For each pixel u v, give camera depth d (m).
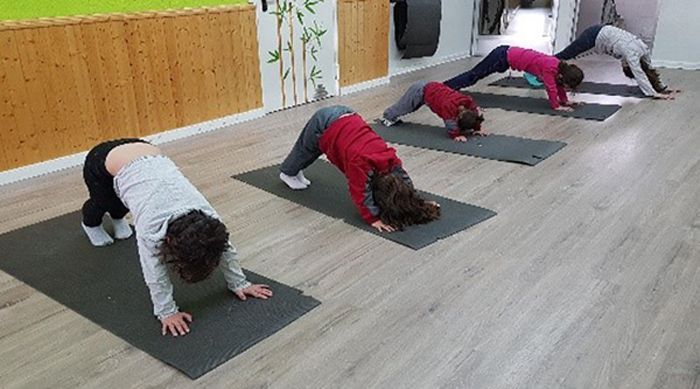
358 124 2.63
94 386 1.65
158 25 3.77
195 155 3.69
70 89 3.41
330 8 5.04
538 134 3.98
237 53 4.34
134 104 3.76
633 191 2.97
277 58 4.69
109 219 2.72
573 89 4.72
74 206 2.93
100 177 2.18
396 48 6.29
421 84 4.09
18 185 3.23
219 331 1.87
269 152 3.75
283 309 1.99
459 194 2.97
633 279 2.16
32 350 1.81
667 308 1.98
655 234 2.50
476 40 7.65
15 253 2.43
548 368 1.70
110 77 3.59
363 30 5.46
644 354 1.75
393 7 6.04
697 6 6.09
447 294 2.08
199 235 1.65
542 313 1.96
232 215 2.78
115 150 2.13
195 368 1.71
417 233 2.53
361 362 1.73
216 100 4.27
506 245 2.43
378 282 2.17
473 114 3.85
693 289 2.09
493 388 1.62
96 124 3.59
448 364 1.72
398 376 1.67
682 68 6.34
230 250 1.96
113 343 1.83
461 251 2.38
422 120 4.45
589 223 2.62
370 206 2.56
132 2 3.61
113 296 2.09
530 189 3.02
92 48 3.46
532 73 4.69
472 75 4.96
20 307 2.04
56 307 2.04
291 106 4.94
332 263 2.31
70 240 2.54
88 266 2.31
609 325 1.89
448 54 7.26
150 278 1.80
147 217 1.74
